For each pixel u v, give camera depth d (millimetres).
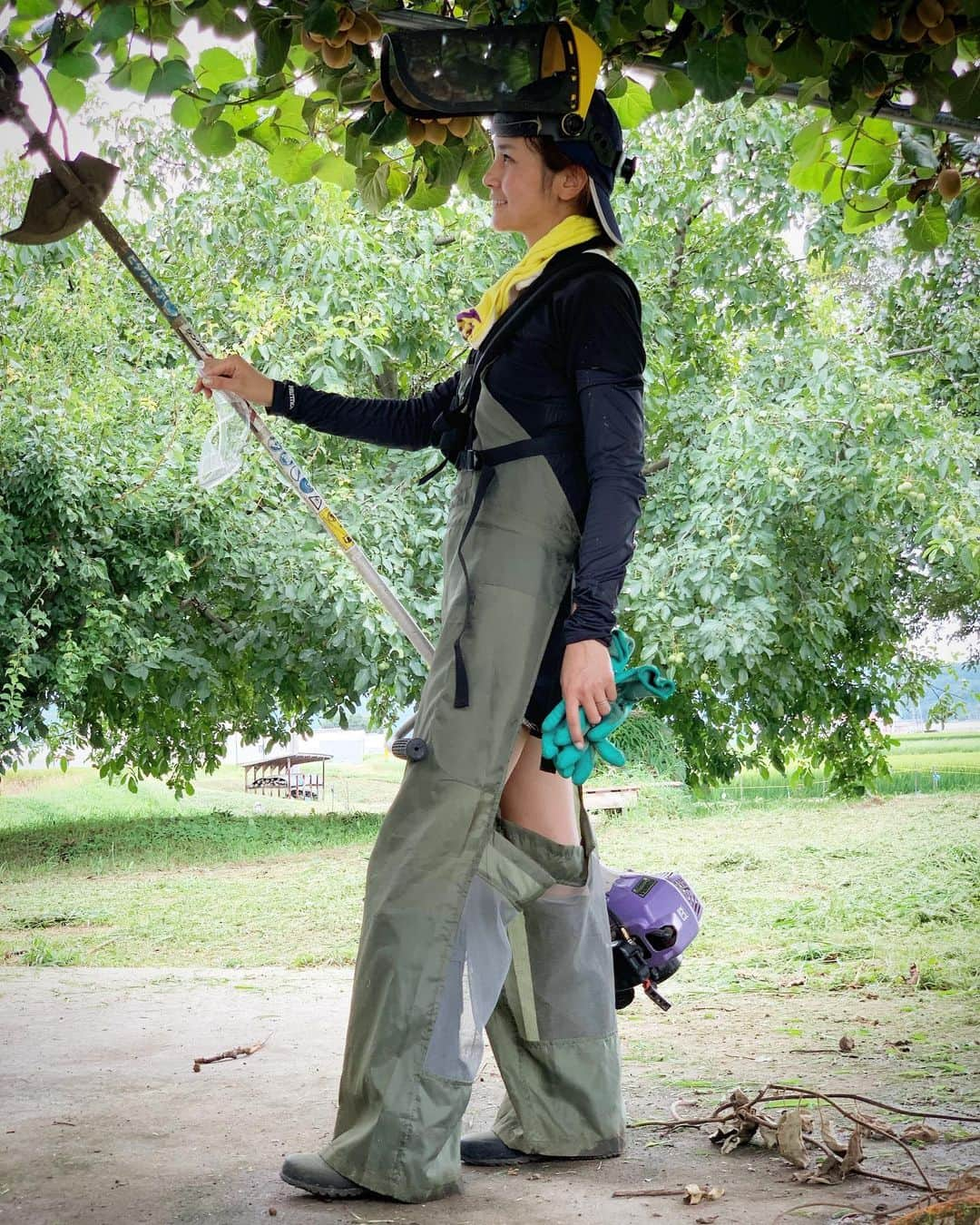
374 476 10906
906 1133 2385
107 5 2441
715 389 11086
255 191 10250
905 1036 3535
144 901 8898
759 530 9789
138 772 13164
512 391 2270
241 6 2619
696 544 10406
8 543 9539
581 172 2348
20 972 5520
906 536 10883
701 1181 2197
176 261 11336
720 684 11211
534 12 2404
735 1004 4320
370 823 14586
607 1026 2418
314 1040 3656
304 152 3283
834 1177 2166
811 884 8133
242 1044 3600
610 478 2172
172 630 10789
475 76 2309
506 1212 2041
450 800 2168
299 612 10320
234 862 11578
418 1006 2125
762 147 11008
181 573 9859
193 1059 3373
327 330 9469
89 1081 3092
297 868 10836
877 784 16875
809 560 10547
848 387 9281
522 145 2344
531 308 2277
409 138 2830
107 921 8055
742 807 15031
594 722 2113
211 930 7426
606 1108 2383
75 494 9523
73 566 9781
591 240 2334
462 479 2338
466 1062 2160
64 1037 3707
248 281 11094
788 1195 2080
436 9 2832
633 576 10156
